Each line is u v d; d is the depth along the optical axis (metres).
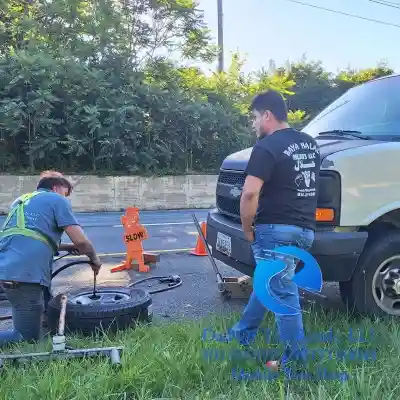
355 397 2.56
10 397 2.56
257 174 2.83
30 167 17.89
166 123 19.59
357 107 4.81
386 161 3.80
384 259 3.83
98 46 19.77
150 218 14.20
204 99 20.98
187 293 5.27
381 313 3.88
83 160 18.77
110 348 3.08
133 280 5.89
